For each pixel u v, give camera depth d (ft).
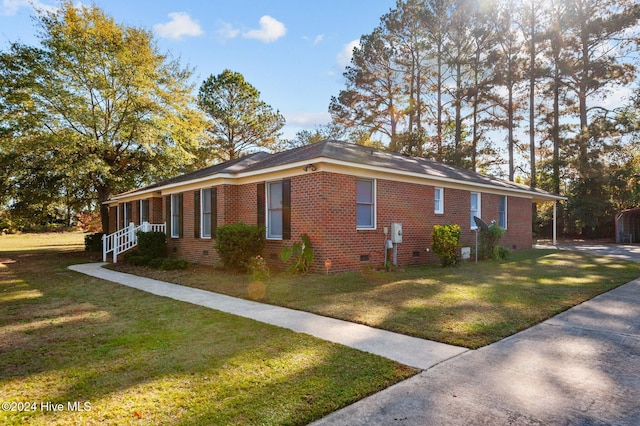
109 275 36.70
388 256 37.37
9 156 59.82
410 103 103.65
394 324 17.31
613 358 13.15
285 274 32.81
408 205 39.73
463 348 14.23
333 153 34.40
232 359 13.03
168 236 51.19
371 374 11.69
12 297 25.45
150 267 41.75
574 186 88.33
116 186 71.15
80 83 63.87
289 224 35.27
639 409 9.52
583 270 34.04
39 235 125.08
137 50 67.31
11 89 58.08
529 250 57.62
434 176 41.24
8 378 11.69
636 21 80.74
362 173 35.22
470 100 101.45
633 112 85.46
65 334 16.46
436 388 10.78
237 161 49.88
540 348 14.21
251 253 35.09
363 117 104.32
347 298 22.95
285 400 9.98
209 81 109.19
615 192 84.84
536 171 98.43
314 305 21.35
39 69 59.52
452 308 20.17
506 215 55.88
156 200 56.44
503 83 95.50
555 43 90.89
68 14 62.03
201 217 44.39
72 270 41.06
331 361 12.80
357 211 35.45
